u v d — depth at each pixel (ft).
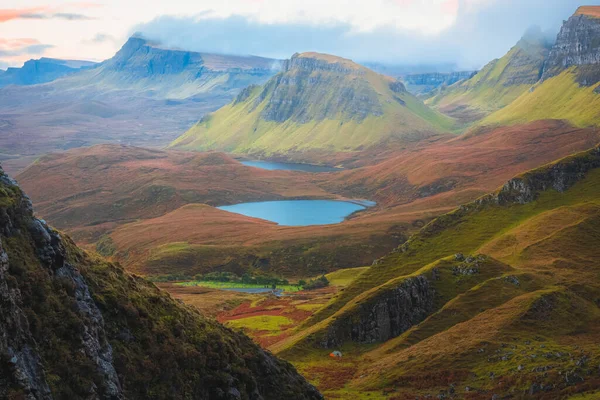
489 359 428.56
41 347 184.34
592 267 647.15
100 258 269.85
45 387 173.47
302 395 297.94
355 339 561.02
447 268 633.61
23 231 209.26
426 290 598.75
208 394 251.60
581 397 326.03
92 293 235.20
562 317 495.00
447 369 427.74
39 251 210.18
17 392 159.63
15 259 194.90
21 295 188.44
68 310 199.93
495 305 548.72
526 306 502.38
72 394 182.70
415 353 470.39
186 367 248.32
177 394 234.38
